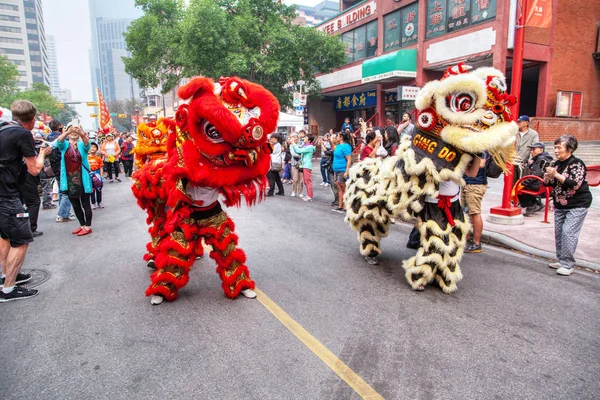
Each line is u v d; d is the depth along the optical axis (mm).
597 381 2979
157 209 5031
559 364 3191
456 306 4230
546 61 16359
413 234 5980
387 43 20703
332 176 10031
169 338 3588
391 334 3643
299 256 5953
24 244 4504
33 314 4117
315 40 21094
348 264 5594
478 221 6043
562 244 5125
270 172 11773
